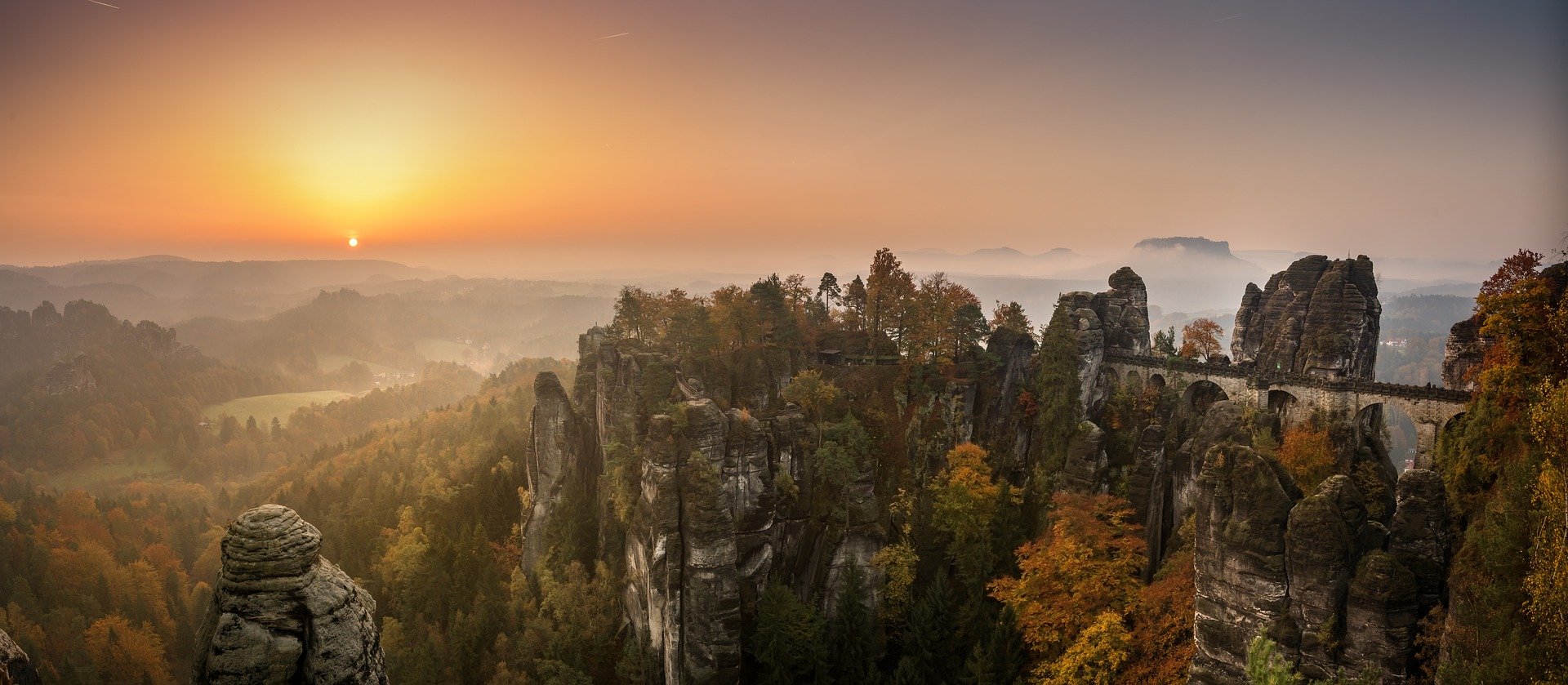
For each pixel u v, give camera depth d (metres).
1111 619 65.50
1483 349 77.12
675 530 75.50
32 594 138.75
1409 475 49.50
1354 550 48.75
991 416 101.94
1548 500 38.25
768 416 92.38
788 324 108.94
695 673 73.88
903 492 89.81
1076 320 106.12
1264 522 50.97
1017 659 71.38
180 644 134.75
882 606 83.25
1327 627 48.19
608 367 104.50
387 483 173.50
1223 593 52.81
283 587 24.80
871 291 109.94
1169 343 112.50
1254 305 110.25
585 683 78.06
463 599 97.81
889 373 103.50
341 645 25.06
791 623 75.12
